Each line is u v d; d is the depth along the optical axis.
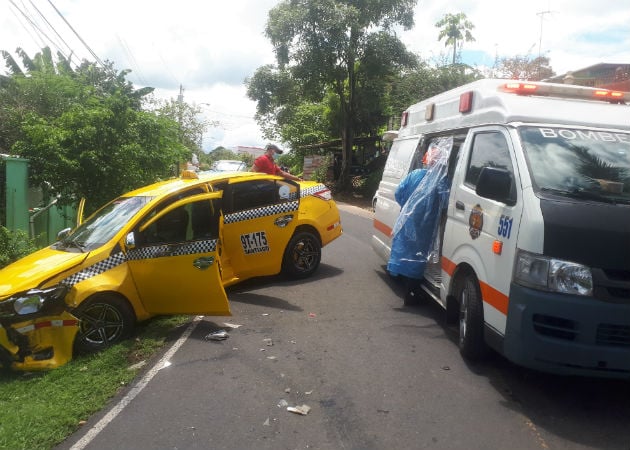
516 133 4.63
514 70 21.50
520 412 3.99
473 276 4.83
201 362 5.02
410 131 7.94
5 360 4.95
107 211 6.46
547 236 3.81
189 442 3.62
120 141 10.26
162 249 5.73
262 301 7.02
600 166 4.34
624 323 3.66
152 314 5.88
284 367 4.86
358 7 23.17
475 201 4.94
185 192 6.52
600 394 4.30
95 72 13.77
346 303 6.89
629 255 3.71
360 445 3.55
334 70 24.20
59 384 4.63
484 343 4.70
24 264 5.64
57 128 9.73
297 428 3.78
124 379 4.68
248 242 7.39
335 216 8.66
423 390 4.35
